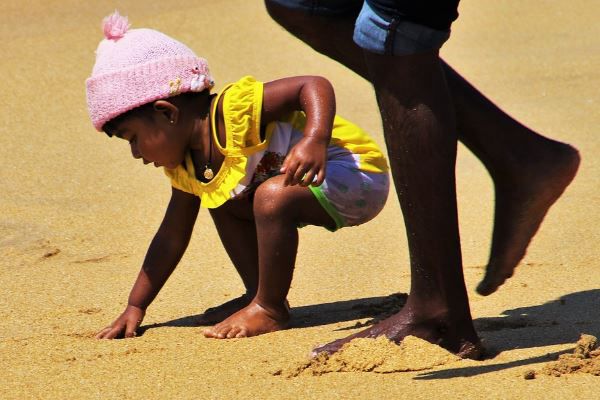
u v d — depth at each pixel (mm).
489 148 11180
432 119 9445
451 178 9602
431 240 9664
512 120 11219
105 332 11523
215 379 9867
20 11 29609
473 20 29219
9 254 14711
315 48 12180
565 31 27781
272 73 24188
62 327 11836
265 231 11328
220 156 11625
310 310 12219
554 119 20344
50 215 16375
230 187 11602
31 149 19609
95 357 10727
